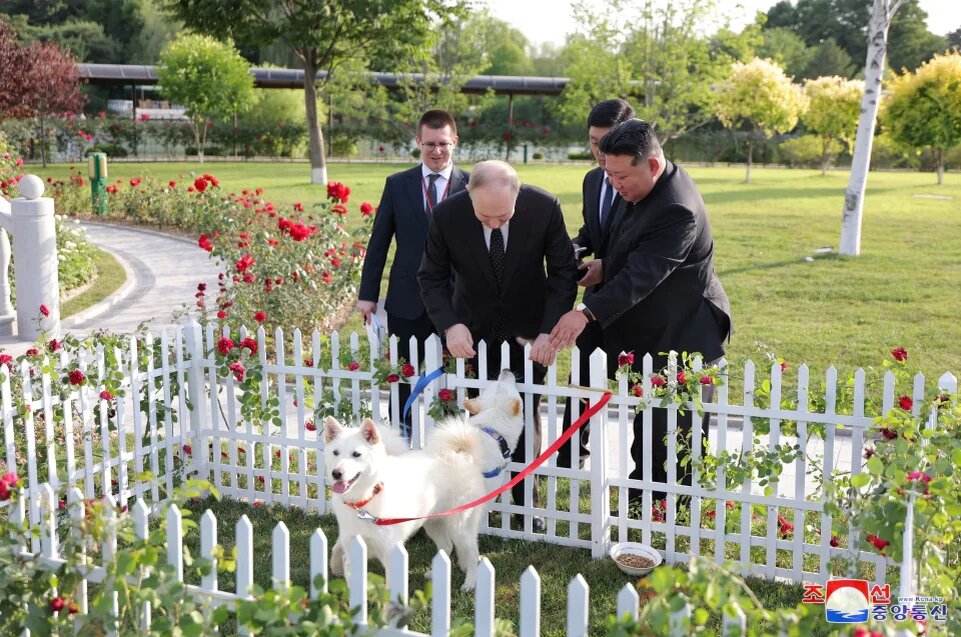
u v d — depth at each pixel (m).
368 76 35.44
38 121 36.69
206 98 40.22
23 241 9.17
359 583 2.70
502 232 4.88
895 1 14.38
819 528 4.78
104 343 5.12
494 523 5.24
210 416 5.79
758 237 17.66
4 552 3.06
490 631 2.63
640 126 4.52
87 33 63.47
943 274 13.69
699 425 4.57
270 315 9.04
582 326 4.52
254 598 2.90
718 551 4.63
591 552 4.81
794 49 73.62
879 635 2.41
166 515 2.93
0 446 4.68
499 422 4.64
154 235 17.80
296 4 26.77
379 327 5.99
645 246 4.62
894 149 33.84
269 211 13.89
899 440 3.60
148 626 2.99
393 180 5.98
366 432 3.87
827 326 10.40
